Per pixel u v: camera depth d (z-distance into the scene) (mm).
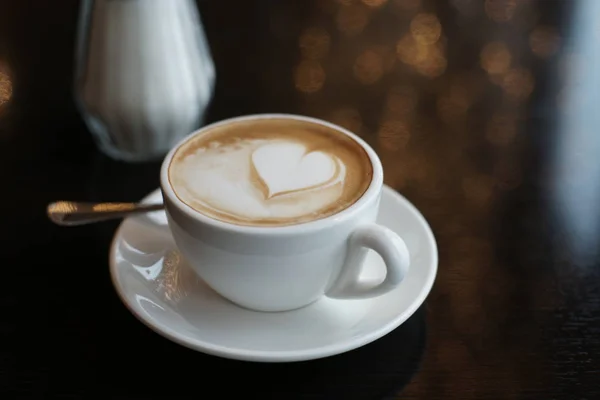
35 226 504
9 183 536
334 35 702
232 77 642
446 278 472
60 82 632
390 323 420
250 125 479
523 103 613
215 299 448
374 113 604
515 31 707
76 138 579
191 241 421
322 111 604
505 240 496
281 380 420
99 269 478
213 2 749
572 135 582
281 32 705
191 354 432
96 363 426
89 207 482
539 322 447
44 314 450
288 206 422
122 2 524
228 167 447
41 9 727
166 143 568
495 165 554
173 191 427
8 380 418
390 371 424
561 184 538
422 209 518
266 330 430
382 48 684
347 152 460
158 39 537
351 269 429
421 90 630
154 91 542
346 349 409
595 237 498
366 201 422
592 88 630
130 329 443
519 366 425
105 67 537
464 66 659
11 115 597
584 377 419
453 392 414
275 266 413
